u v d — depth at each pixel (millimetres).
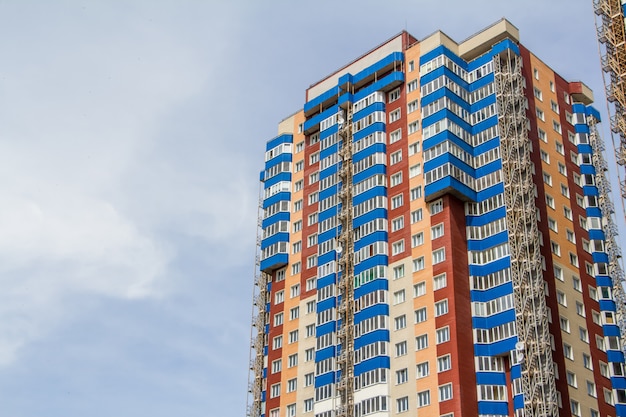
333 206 118938
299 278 121000
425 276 102438
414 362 98938
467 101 112188
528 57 115438
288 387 114438
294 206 127750
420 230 105688
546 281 100562
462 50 116688
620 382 102750
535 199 104812
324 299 113938
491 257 101125
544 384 91812
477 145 109000
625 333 107062
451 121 108000
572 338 100312
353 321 107688
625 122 112938
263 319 127500
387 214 111188
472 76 113812
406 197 109562
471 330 97625
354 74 126562
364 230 111812
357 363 104500
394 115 116875
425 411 95000
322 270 116375
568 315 101500
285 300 121625
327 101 128125
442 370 95375
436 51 113188
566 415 93875
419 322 100625
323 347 110938
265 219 130000
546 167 109750
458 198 105125
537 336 93500
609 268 110188
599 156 117938
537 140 110250
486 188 105375
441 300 99188
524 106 109250
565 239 107062
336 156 121938
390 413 98625
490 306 98750
